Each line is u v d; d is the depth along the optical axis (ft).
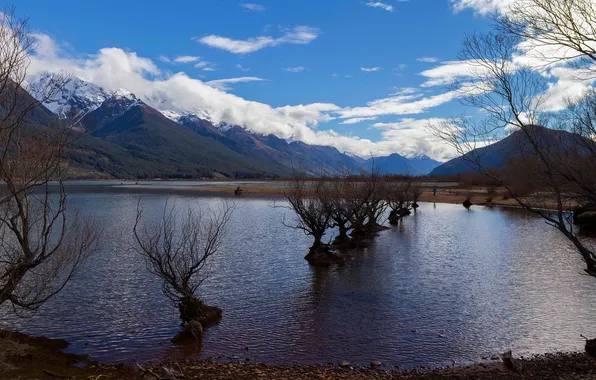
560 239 129.59
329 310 61.57
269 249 111.45
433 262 96.78
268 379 38.55
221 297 68.28
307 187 116.78
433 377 38.45
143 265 87.40
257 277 81.56
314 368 42.14
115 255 96.58
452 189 403.34
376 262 97.04
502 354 44.57
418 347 48.11
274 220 179.32
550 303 64.49
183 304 55.98
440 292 71.26
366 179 134.00
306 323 56.18
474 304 64.49
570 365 41.11
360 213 129.39
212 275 82.58
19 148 34.83
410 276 82.94
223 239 126.11
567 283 76.48
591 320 56.75
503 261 97.50
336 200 115.65
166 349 47.60
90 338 50.65
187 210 217.77
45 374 36.60
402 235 142.51
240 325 55.47
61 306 62.39
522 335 51.72
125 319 57.41
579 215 146.41
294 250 110.42
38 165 35.86
